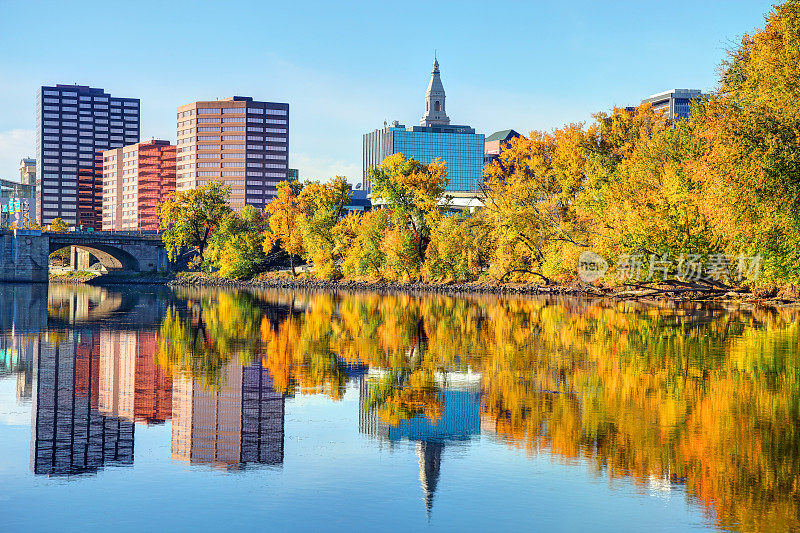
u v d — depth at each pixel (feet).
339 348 118.83
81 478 48.85
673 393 76.18
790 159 133.49
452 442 57.62
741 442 56.03
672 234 199.93
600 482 47.09
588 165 298.76
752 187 135.85
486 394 77.30
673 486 46.24
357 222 458.91
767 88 147.33
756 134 136.46
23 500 44.29
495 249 351.87
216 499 44.50
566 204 317.83
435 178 387.14
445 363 100.73
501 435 59.47
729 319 169.17
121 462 52.90
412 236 400.06
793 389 78.18
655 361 100.53
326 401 75.10
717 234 178.40
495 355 108.47
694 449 54.24
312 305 246.47
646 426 61.57
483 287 349.00
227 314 203.41
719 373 89.20
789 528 39.37
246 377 89.97
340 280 464.65
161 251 651.25
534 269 339.16
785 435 58.13
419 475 48.88
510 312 203.31
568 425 62.39
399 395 77.66
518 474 48.93
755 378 85.56
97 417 68.08
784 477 47.73
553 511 42.06
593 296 287.48
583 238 281.33
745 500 43.62
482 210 369.91
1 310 219.00
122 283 568.82
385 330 151.33
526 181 327.06
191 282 556.92
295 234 490.90
